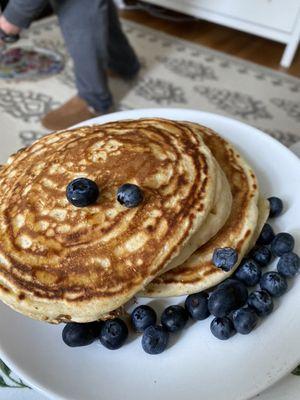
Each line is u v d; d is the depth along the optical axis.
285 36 0.59
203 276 0.18
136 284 0.16
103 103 0.49
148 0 0.71
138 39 0.66
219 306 0.17
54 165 0.19
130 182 0.18
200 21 0.71
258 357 0.16
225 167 0.22
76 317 0.17
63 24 0.45
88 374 0.16
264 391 0.16
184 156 0.20
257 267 0.18
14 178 0.21
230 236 0.19
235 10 0.63
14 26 0.42
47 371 0.16
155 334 0.17
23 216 0.18
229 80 0.56
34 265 0.17
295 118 0.49
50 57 0.60
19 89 0.53
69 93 0.53
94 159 0.19
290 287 0.18
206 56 0.62
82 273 0.17
